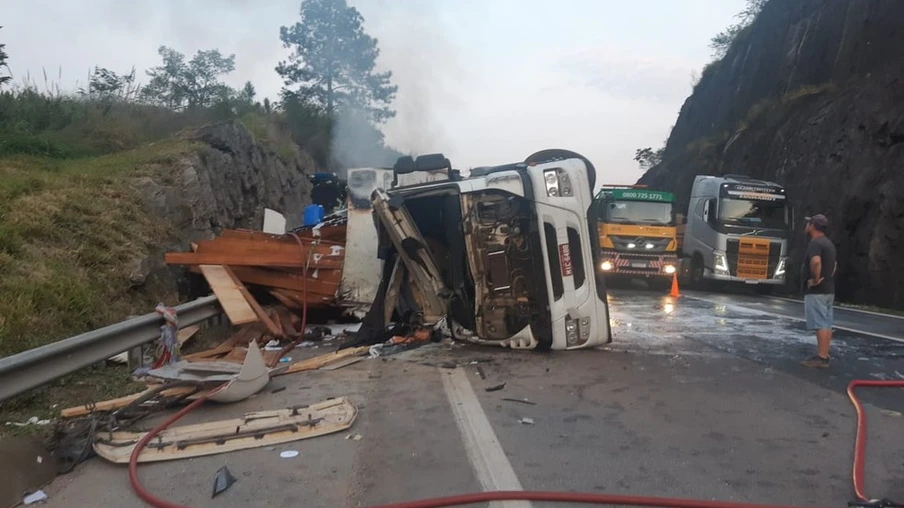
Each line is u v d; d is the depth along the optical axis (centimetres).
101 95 2236
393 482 477
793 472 498
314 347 999
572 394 717
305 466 507
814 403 688
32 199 1024
